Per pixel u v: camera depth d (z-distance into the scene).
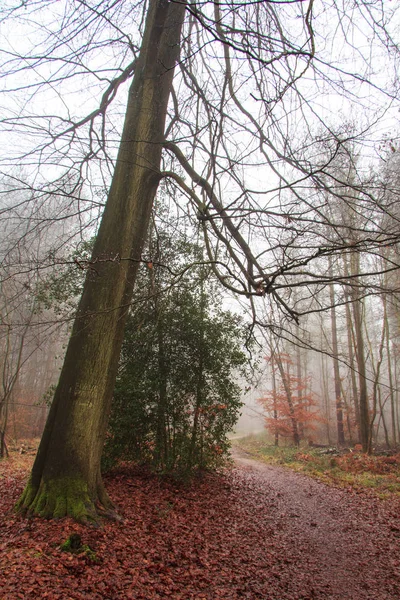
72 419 5.79
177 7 7.24
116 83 7.48
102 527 5.42
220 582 4.92
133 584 4.34
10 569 4.03
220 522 7.16
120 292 6.40
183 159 6.91
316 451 18.88
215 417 9.70
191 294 9.61
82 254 8.80
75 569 4.29
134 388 8.84
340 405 22.23
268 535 6.92
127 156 6.87
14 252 6.38
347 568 5.84
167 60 7.34
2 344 15.98
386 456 15.91
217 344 9.51
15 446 16.62
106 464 8.71
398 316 17.78
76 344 6.10
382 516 8.45
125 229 6.59
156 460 9.09
